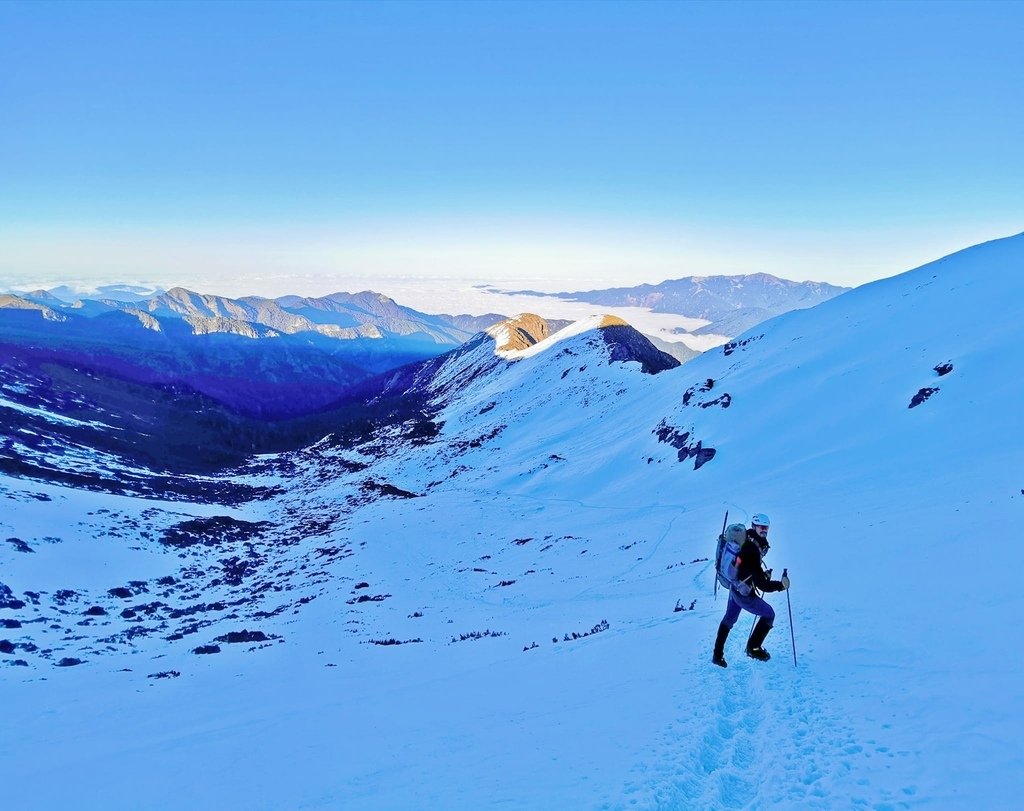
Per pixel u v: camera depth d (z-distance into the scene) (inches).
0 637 1478.8
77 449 4594.0
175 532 2930.6
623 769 234.1
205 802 299.6
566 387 6048.2
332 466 6264.8
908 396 1980.8
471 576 1838.1
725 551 375.2
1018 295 2229.3
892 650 334.3
